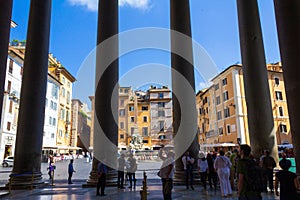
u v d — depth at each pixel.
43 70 11.51
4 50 5.86
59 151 41.28
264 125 10.05
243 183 4.23
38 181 10.60
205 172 9.77
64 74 45.12
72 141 47.41
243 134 31.05
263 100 10.24
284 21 6.04
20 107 11.06
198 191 9.18
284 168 4.65
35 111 11.01
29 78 11.15
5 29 5.93
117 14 11.93
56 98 41.44
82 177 16.14
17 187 10.06
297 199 4.42
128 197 8.20
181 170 10.80
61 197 8.30
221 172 8.24
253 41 10.71
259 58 10.59
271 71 34.28
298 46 5.79
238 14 11.56
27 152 10.63
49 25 12.18
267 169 8.70
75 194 8.84
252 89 10.41
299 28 5.83
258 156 9.83
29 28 11.69
